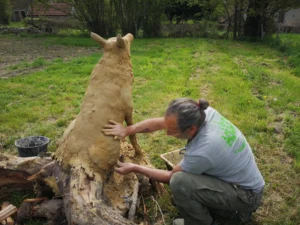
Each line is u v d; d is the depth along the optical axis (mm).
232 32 19109
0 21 29703
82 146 2744
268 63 10648
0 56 12336
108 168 2838
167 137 4965
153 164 4188
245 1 17156
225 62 10461
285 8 16922
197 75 9008
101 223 2326
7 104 6422
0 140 4871
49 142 4594
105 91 2869
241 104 6445
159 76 8664
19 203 3162
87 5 18562
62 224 2773
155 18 18688
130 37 3307
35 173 3066
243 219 2967
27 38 18359
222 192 2658
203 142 2559
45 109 6211
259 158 4371
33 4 24250
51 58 11836
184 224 2867
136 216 3104
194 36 18625
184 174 2643
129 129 2928
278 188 3688
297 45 14227
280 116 5883
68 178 2693
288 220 3150
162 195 3367
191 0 19266
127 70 3000
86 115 2836
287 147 4645
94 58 11078
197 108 2527
